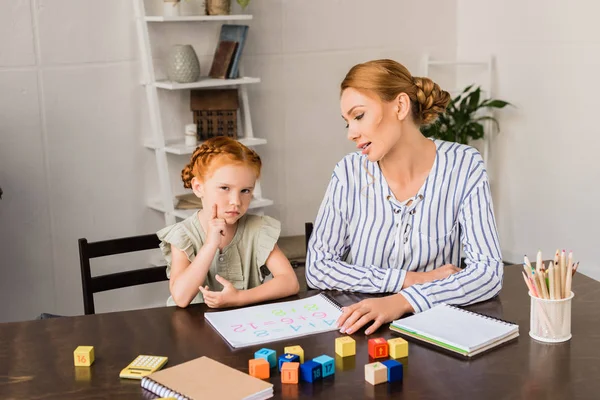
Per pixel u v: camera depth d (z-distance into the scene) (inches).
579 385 53.6
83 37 131.1
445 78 175.0
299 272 131.2
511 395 52.1
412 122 73.6
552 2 154.4
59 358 59.2
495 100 160.2
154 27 137.3
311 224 88.7
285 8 150.8
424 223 76.3
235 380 53.7
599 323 64.9
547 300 60.4
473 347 58.5
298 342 61.6
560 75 155.3
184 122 143.3
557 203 159.8
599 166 151.2
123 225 140.7
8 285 131.2
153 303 146.6
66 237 135.3
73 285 137.4
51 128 130.8
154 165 142.1
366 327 64.7
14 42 125.3
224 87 146.2
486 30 168.4
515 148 166.2
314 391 53.0
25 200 130.4
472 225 75.1
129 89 136.9
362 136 71.0
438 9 170.9
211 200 71.8
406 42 167.8
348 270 75.0
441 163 75.6
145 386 53.7
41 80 128.6
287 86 154.2
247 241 77.5
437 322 63.7
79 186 135.0
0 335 64.1
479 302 70.8
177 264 75.8
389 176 76.5
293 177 158.4
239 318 66.4
